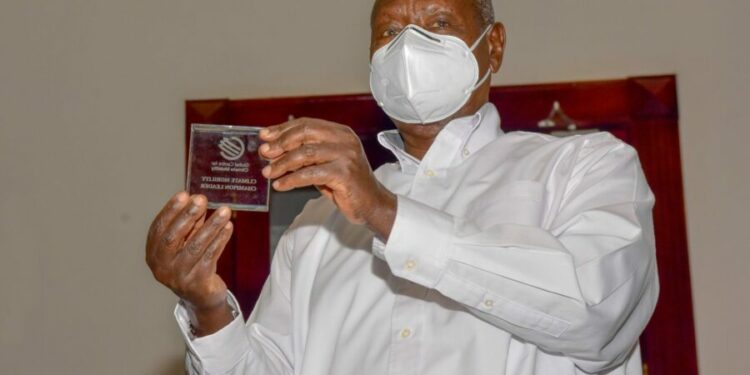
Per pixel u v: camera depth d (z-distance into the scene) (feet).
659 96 13.46
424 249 5.37
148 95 14.89
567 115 13.61
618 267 5.65
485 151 6.79
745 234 13.07
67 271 14.66
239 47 14.79
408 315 6.02
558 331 5.53
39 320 14.60
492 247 5.42
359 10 14.60
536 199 6.22
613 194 6.12
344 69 14.48
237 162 5.77
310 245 6.93
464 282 5.42
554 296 5.43
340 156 5.15
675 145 13.37
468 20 7.09
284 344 6.73
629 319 5.91
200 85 14.79
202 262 5.71
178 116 14.76
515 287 5.43
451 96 6.90
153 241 5.65
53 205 14.84
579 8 13.91
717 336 12.95
